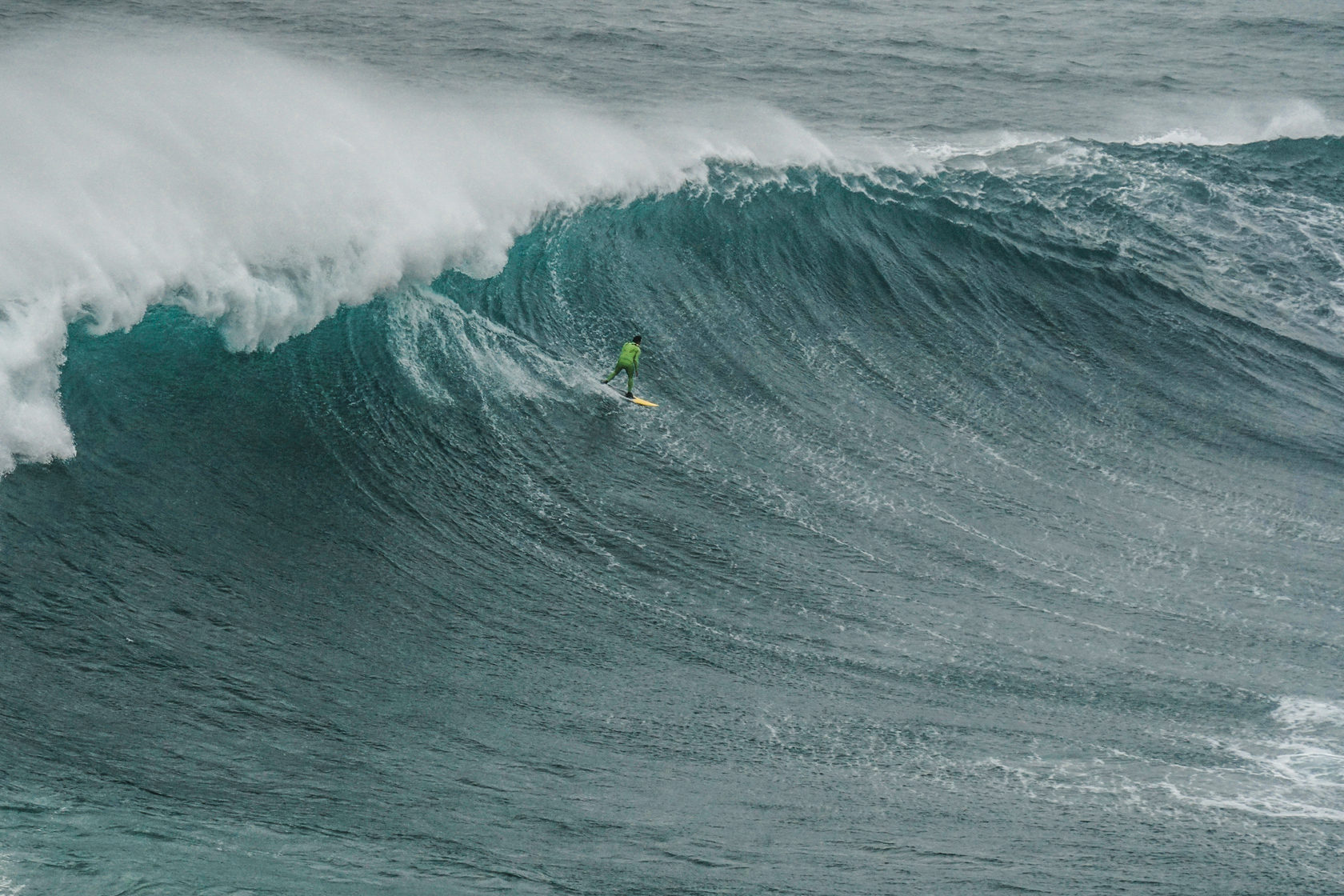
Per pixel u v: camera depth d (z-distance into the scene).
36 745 36.06
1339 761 44.34
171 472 51.88
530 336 69.81
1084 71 145.75
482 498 56.41
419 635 46.38
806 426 68.00
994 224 92.19
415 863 33.91
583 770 39.97
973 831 38.66
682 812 38.34
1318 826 39.91
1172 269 90.88
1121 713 47.12
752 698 45.72
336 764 38.03
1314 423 77.25
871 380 74.50
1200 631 54.00
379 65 120.31
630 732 42.66
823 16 167.38
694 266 81.69
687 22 155.62
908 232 89.94
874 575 55.34
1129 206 97.00
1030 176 99.31
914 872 36.16
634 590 51.75
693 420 66.56
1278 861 37.75
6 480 47.97
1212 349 83.69
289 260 62.62
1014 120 121.12
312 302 62.94
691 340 74.69
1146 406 76.81
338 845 34.16
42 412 50.53
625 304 75.94
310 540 50.75
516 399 64.25
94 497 48.97
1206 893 36.00
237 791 35.78
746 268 82.88
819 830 38.09
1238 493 68.19
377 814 35.88
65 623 42.06
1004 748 44.06
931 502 62.28
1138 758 43.97
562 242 78.06
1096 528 62.25
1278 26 177.50
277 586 47.31
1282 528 64.75
